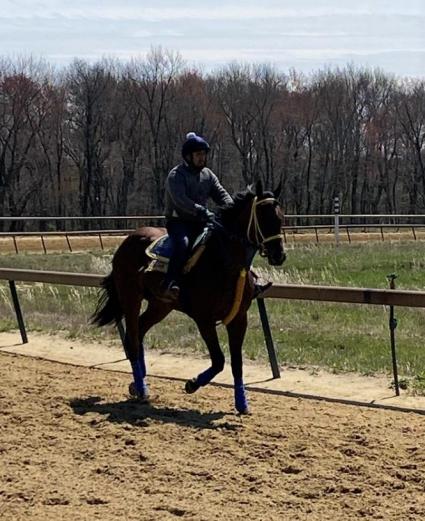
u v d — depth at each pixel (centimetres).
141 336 888
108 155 5969
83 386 923
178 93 6050
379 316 1430
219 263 789
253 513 534
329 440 693
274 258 780
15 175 5675
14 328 1365
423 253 2712
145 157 6103
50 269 2352
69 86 5888
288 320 1399
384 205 6912
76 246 3288
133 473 616
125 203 6044
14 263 2519
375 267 2333
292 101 6278
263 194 789
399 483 587
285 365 1047
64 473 617
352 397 870
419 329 1308
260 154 6262
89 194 5925
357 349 1142
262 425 749
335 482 590
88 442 698
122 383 945
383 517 529
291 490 577
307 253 2745
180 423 759
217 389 919
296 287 960
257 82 6200
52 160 5941
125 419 773
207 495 567
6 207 5606
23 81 5597
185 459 648
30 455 662
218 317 806
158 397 870
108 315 930
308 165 6462
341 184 6562
